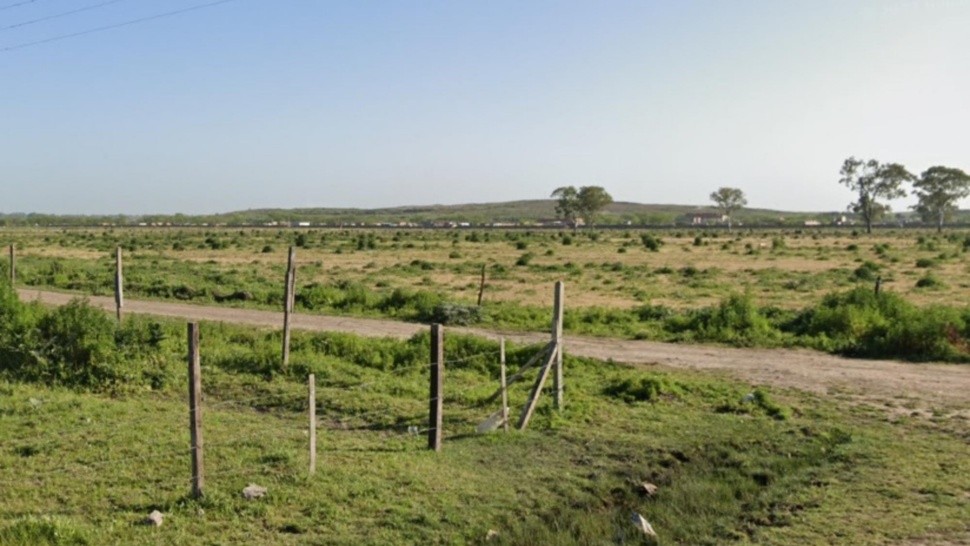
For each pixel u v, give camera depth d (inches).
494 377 722.2
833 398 660.1
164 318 1023.6
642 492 441.7
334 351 792.3
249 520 380.8
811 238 4254.4
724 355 848.3
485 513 402.6
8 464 451.2
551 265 2266.2
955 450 517.0
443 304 1114.7
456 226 7460.6
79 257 2492.6
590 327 1037.8
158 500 401.7
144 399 626.2
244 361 731.4
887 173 5388.8
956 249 2938.0
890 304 964.0
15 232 5246.1
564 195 6525.6
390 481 437.7
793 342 907.4
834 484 452.1
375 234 4992.6
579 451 509.7
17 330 724.7
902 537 378.3
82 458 463.2
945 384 709.9
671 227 6968.5
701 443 528.4
